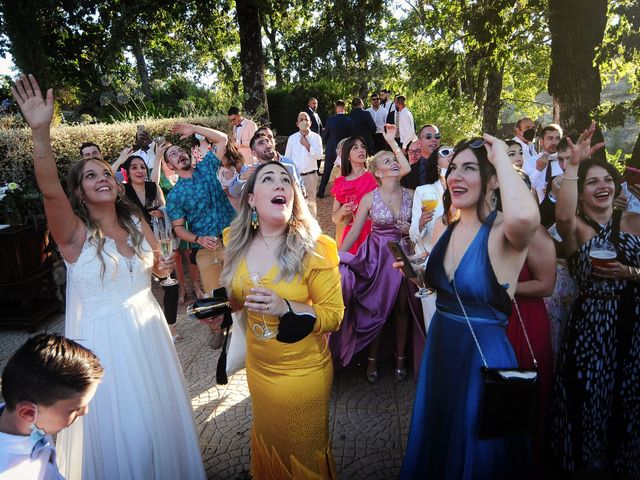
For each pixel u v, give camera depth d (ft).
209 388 12.44
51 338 5.10
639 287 7.68
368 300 11.78
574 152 7.59
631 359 7.79
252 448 8.12
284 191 7.19
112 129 27.91
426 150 14.20
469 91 45.60
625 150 22.33
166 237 9.30
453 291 6.98
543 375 8.20
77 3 50.70
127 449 7.51
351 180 14.93
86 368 4.99
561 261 9.16
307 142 27.94
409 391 11.96
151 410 7.70
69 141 24.58
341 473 9.27
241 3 47.47
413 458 7.48
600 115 17.43
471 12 24.68
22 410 4.74
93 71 69.31
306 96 71.77
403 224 12.16
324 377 7.43
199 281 19.06
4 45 51.60
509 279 6.69
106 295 7.65
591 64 18.40
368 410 11.25
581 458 7.93
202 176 14.34
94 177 7.74
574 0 17.89
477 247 6.75
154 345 8.13
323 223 28.25
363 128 37.06
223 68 82.33
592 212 7.86
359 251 12.12
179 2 51.83
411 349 12.91
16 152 20.49
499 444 6.68
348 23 52.80
